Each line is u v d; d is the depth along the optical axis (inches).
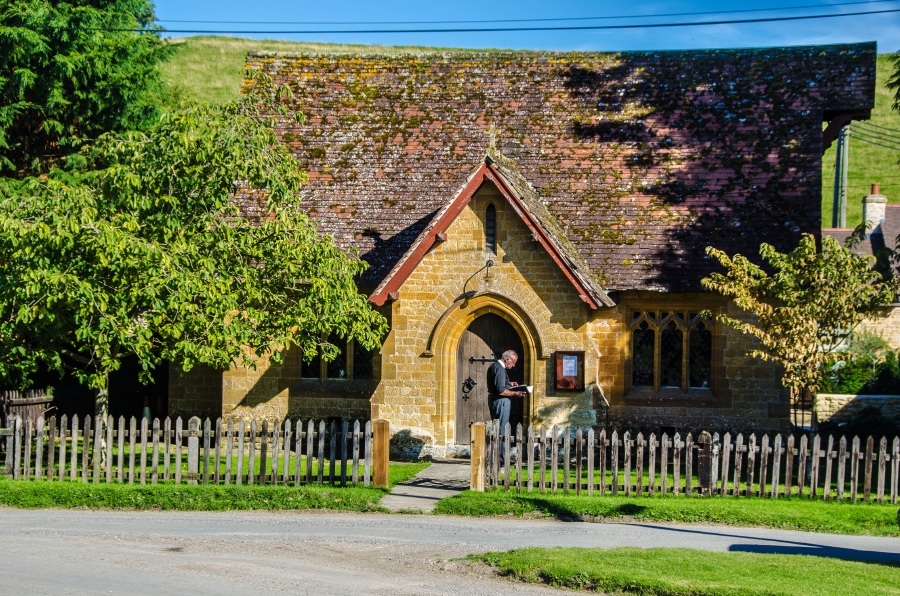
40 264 661.9
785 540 585.3
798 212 934.4
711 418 908.0
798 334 743.7
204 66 2805.1
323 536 592.7
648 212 953.5
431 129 1042.1
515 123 1040.2
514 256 866.1
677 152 999.6
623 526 624.7
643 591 464.4
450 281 873.5
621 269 909.2
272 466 714.2
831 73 1032.2
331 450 715.4
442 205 948.0
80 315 674.2
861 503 674.2
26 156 1069.1
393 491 724.7
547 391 861.8
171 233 708.7
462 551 553.0
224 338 710.5
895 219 1718.8
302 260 749.9
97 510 673.6
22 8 1003.3
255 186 758.5
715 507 645.3
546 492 703.1
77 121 1063.0
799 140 986.1
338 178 1010.7
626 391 926.4
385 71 1099.3
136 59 1071.6
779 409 895.7
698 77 1058.1
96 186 775.7
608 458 877.8
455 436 890.7
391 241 952.9
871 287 744.3
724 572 484.4
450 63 1099.3
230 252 734.5
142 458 720.3
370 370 970.7
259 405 976.9
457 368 892.6
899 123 2721.5
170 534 595.5
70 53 1008.9
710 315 911.7
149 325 727.1
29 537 581.3
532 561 508.7
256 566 515.5
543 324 861.2
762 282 787.4
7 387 892.6
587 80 1071.0
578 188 979.9
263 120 781.3
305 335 788.6
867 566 505.0
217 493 682.8
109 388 1144.2
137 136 730.8
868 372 1118.4
